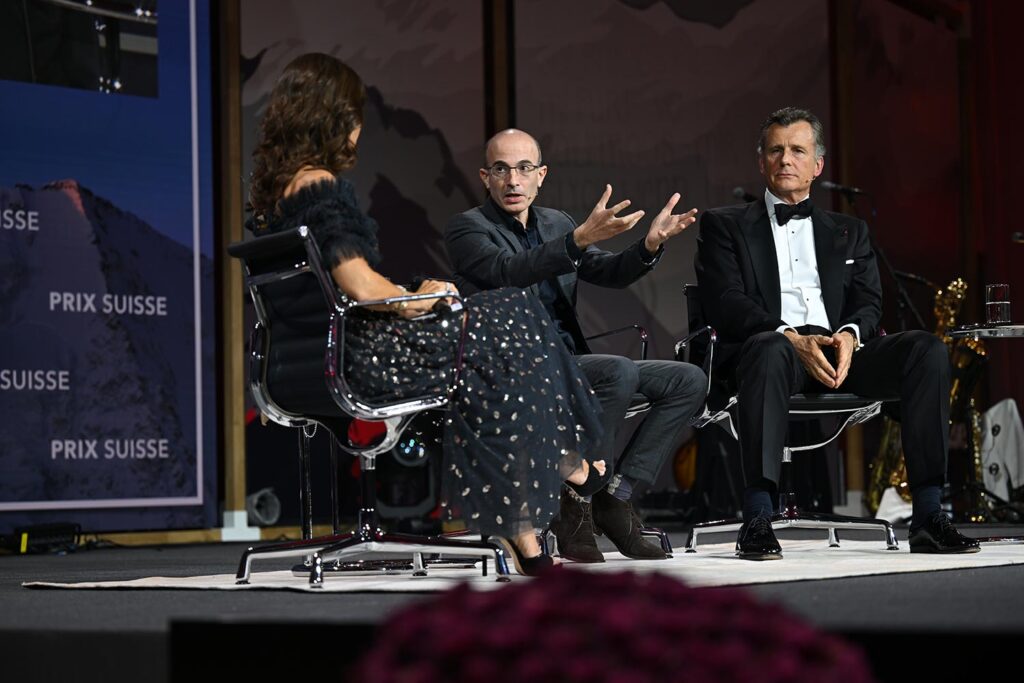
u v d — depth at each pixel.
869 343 5.26
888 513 9.84
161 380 8.59
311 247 3.75
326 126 3.98
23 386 8.11
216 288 8.95
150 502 8.52
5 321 8.08
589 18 10.38
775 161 5.79
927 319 12.00
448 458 3.91
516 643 1.53
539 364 3.98
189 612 2.99
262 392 4.06
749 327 5.42
